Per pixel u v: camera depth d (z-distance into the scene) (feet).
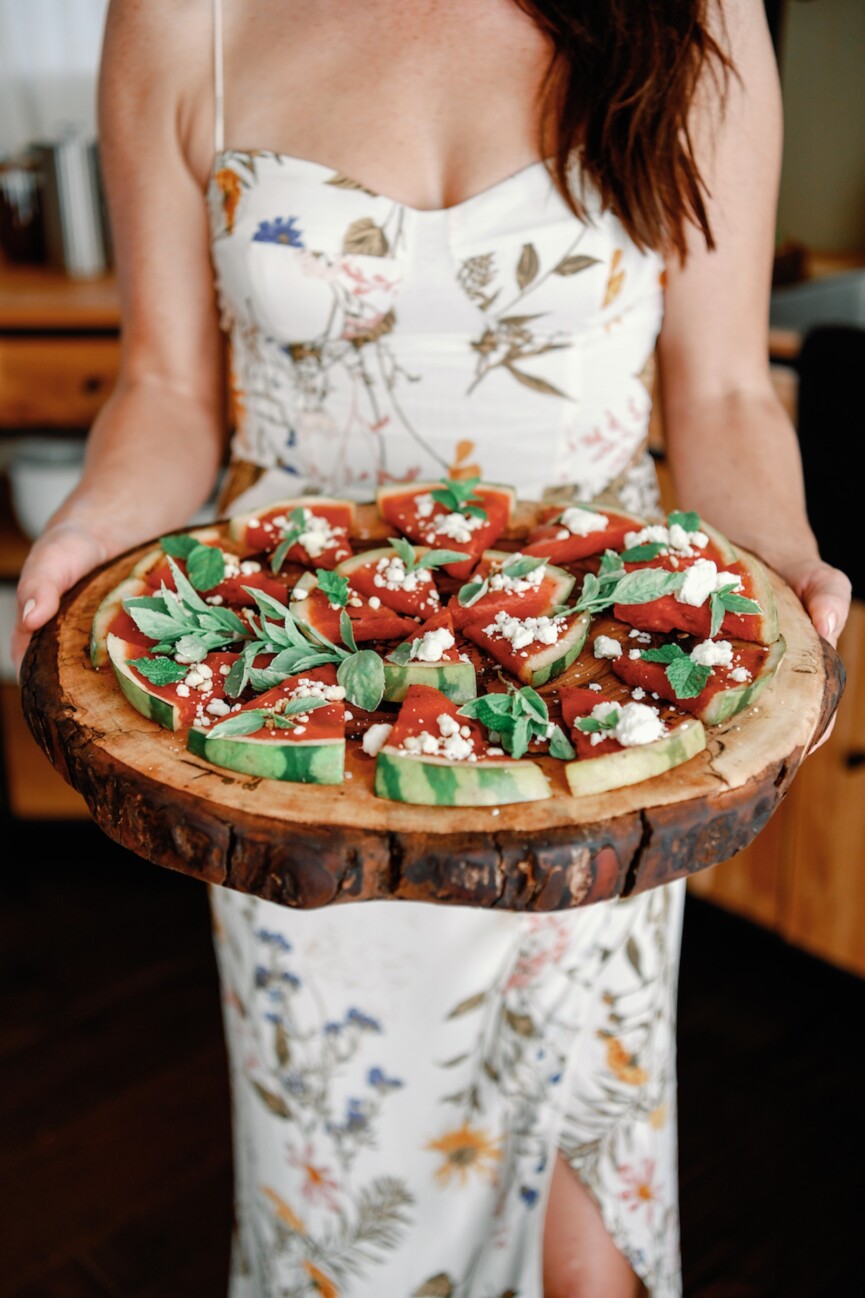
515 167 3.73
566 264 3.73
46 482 7.11
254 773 2.60
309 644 3.10
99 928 7.39
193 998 6.82
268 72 3.82
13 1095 6.15
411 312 3.83
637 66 3.42
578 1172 4.20
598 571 3.51
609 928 3.79
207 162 3.98
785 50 6.48
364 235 3.76
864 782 6.09
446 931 3.59
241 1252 4.56
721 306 3.94
